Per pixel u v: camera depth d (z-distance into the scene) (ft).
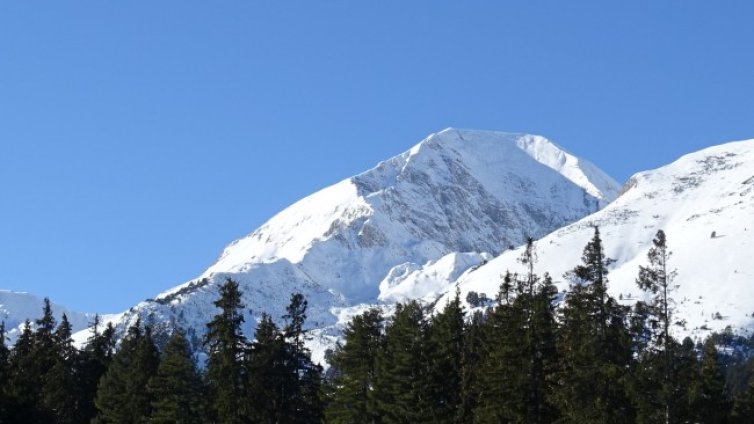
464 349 402.11
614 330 334.24
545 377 351.87
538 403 358.64
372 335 433.89
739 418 345.51
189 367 449.48
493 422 361.30
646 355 313.53
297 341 441.27
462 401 391.04
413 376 399.03
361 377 422.00
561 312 360.07
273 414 424.05
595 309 343.05
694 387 305.73
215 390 437.58
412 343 404.16
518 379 357.61
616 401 322.34
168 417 438.81
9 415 394.73
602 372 321.32
